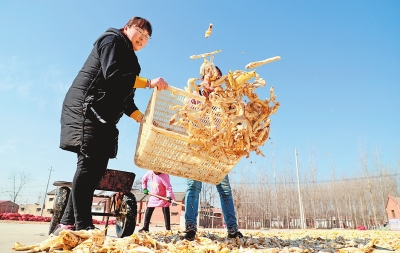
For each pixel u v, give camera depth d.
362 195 41.56
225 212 3.35
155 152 2.53
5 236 3.26
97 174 2.28
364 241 3.78
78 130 2.18
